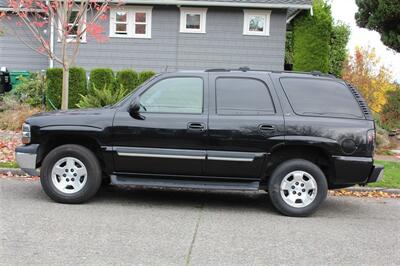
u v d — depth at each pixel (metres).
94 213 7.16
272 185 7.44
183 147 7.43
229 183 7.58
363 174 7.35
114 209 7.48
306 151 7.59
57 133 7.57
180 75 7.68
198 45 20.56
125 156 7.49
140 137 7.45
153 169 7.53
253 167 7.41
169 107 7.55
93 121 7.54
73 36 17.11
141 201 8.15
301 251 5.78
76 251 5.47
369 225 7.17
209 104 7.52
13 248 5.50
